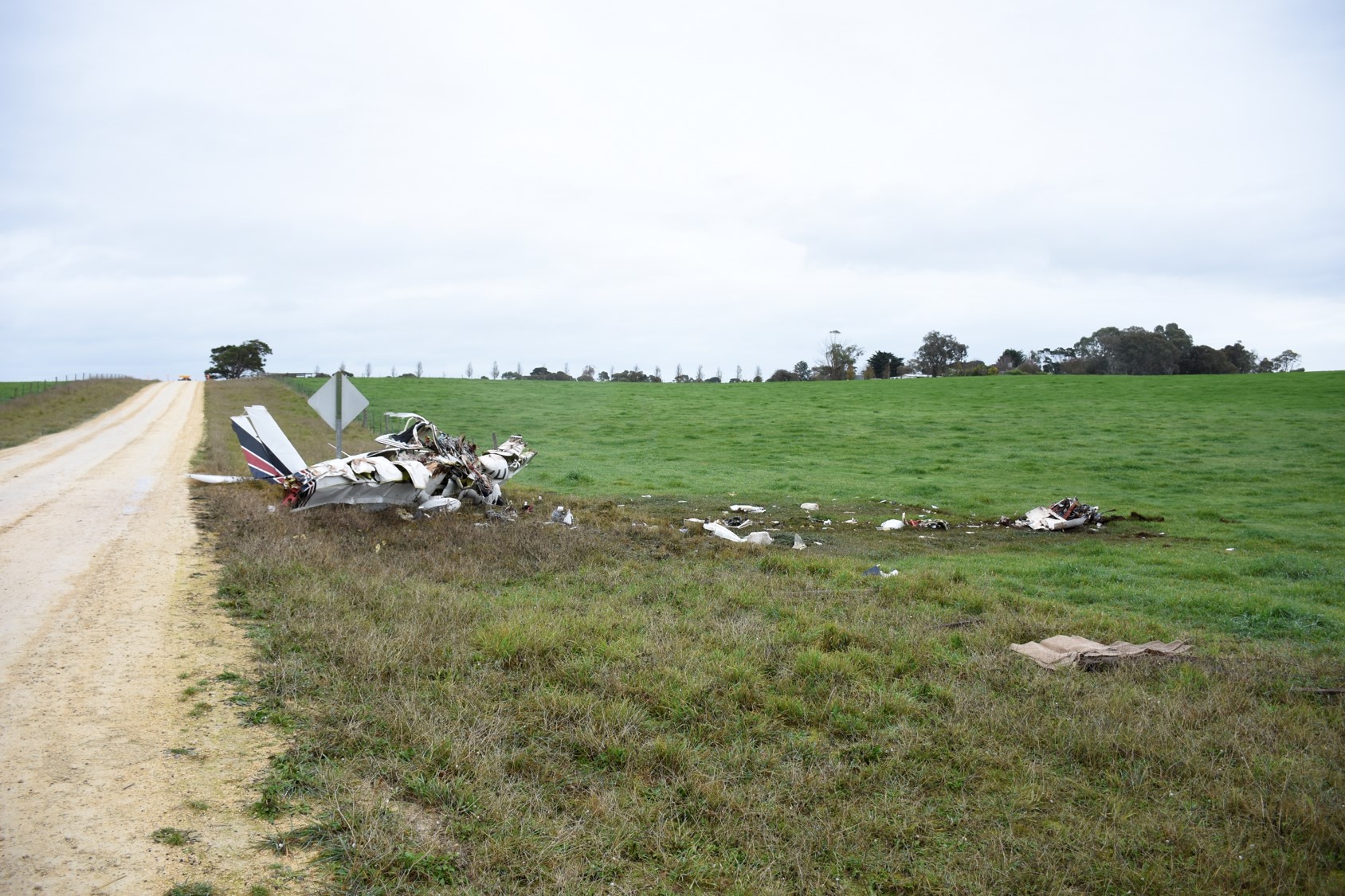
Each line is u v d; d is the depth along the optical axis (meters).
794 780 5.05
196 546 10.99
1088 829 4.65
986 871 4.17
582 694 6.20
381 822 4.17
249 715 5.45
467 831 4.18
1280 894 4.08
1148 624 9.56
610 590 10.28
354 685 5.96
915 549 15.36
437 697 5.89
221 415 38.09
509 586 10.23
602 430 38.97
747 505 20.08
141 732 5.19
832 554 14.15
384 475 14.00
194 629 7.28
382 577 9.42
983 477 25.78
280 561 9.60
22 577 9.08
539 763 5.03
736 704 6.25
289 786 4.53
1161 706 6.42
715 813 4.62
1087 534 17.33
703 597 9.67
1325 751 5.78
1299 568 13.15
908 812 4.75
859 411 44.91
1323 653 8.53
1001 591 10.93
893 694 6.56
